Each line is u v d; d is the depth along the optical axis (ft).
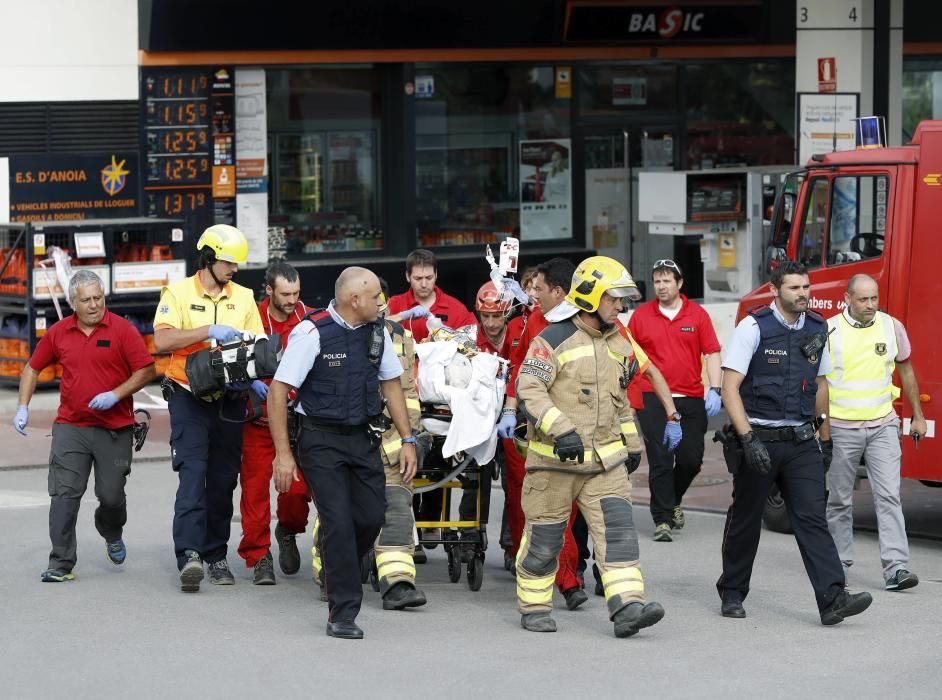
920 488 66.08
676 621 42.11
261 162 96.27
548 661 37.47
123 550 48.73
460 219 103.71
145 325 86.12
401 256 101.45
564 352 39.86
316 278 97.71
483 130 103.55
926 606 44.09
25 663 37.14
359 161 100.27
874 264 53.88
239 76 95.09
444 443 43.80
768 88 111.45
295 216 98.32
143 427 47.75
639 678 35.88
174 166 93.30
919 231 52.65
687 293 105.09
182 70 92.84
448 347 43.88
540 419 39.19
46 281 81.25
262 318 48.49
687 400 54.54
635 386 52.34
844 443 46.88
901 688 35.12
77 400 46.11
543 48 103.40
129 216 92.38
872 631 40.93
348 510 39.24
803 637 40.24
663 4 104.53
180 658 37.60
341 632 39.63
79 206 90.79
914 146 52.90
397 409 40.16
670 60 108.27
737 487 42.11
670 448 47.06
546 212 106.11
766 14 107.76
